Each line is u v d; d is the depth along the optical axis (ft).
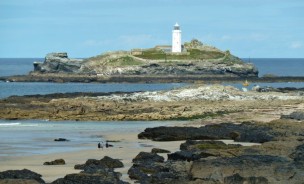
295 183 118.42
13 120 315.99
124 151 199.21
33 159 183.32
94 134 256.73
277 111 328.49
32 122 306.96
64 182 125.70
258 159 126.72
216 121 287.69
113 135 252.01
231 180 117.19
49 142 228.63
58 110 339.36
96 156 188.03
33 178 135.74
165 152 188.65
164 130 235.81
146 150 200.85
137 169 147.23
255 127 231.50
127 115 323.16
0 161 179.11
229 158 129.39
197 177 122.72
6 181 123.65
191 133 229.04
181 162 154.30
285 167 121.90
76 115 328.08
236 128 231.91
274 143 157.28
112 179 128.47
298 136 191.11
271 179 119.24
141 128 280.92
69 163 174.29
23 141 231.71
